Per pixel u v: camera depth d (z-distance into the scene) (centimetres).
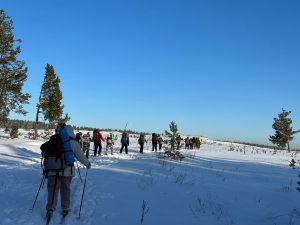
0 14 3534
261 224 777
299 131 6078
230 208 909
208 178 1423
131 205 838
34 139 4375
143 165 1673
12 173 1274
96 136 2527
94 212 763
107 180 1159
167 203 889
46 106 4388
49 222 668
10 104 3572
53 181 698
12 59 3528
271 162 2762
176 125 2248
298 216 873
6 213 705
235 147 6281
